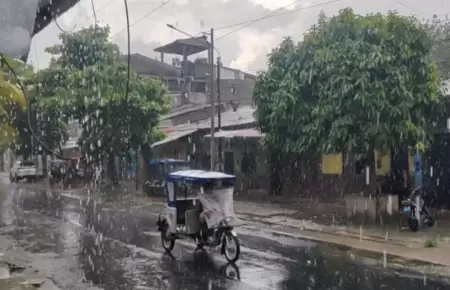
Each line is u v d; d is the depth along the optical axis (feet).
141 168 98.48
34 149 108.68
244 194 80.38
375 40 47.32
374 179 52.06
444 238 42.39
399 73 45.37
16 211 67.77
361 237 43.86
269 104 57.47
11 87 36.60
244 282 29.96
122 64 89.92
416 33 47.11
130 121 89.40
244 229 49.98
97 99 86.12
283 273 31.89
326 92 47.91
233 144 87.04
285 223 52.65
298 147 52.75
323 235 45.70
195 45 134.72
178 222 38.83
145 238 45.98
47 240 45.62
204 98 140.26
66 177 114.73
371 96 45.47
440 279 29.86
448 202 55.98
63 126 108.68
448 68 59.77
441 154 56.39
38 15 16.16
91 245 43.01
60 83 88.89
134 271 33.55
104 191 97.40
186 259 36.70
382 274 31.19
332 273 31.63
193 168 93.35
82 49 90.27
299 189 76.13
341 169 70.69
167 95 96.32
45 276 32.50
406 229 46.50
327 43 49.39
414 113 47.21
